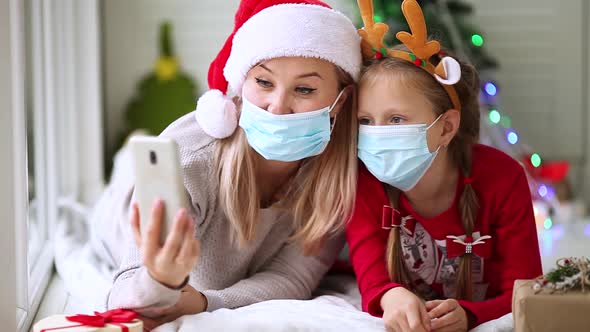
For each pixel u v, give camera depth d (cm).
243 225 176
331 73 165
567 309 138
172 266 140
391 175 169
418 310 155
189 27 441
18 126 188
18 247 187
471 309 163
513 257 177
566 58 426
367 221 179
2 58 150
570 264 145
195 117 185
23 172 188
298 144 164
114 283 164
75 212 293
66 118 340
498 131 359
